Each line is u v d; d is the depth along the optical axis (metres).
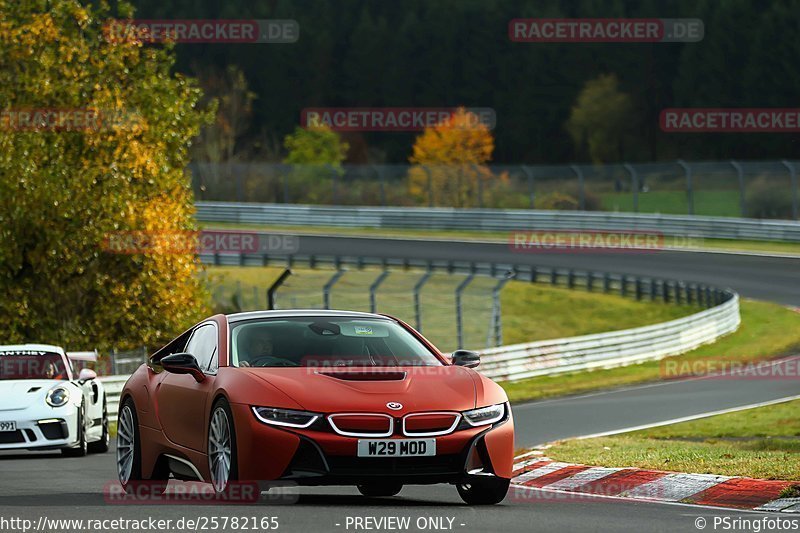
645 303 179.12
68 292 102.69
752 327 147.38
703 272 190.38
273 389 30.92
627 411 78.25
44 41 101.19
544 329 168.75
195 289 106.44
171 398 35.25
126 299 102.56
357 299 181.50
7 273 100.19
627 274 193.00
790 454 44.53
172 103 105.44
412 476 30.59
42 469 50.81
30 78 98.62
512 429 32.28
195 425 33.38
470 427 31.27
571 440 56.25
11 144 97.19
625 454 46.53
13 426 54.91
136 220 101.12
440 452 30.75
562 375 115.75
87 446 61.91
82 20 103.06
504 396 32.88
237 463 30.67
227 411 31.22
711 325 139.50
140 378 38.25
